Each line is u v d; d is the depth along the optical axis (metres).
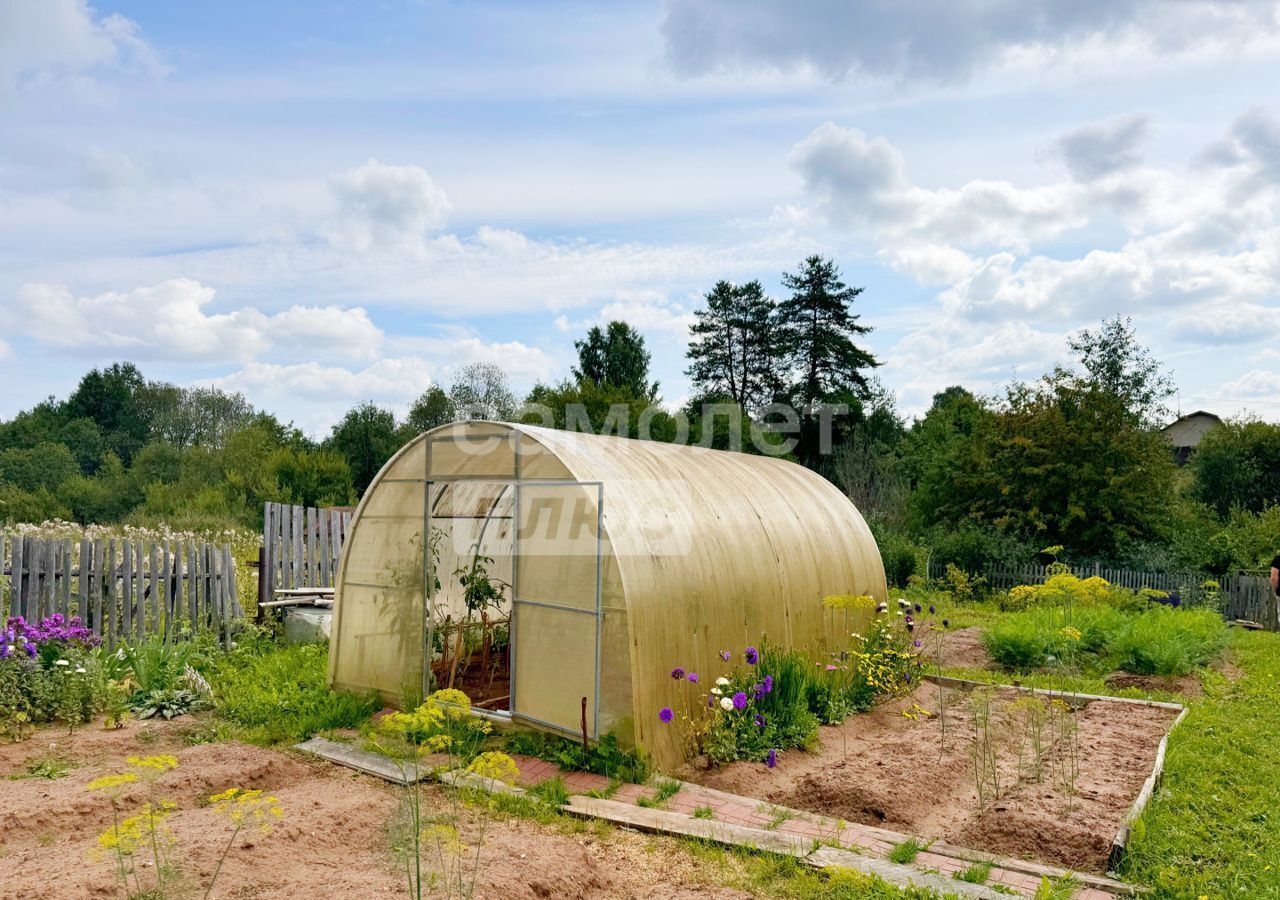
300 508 12.55
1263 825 5.80
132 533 20.03
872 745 7.81
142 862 4.34
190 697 8.30
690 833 5.36
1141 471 20.39
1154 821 5.71
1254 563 20.69
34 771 6.43
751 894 4.66
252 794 3.99
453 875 4.36
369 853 4.82
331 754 7.03
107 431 54.34
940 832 5.73
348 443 35.25
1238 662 12.48
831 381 40.28
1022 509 21.47
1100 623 12.44
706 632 7.55
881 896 4.57
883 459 31.45
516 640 7.62
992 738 7.90
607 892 4.65
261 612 11.77
